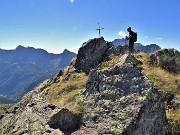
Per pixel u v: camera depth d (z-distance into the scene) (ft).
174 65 113.50
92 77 83.51
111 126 67.05
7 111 126.00
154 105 69.21
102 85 78.13
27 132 72.28
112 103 72.08
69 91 104.88
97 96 76.89
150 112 67.97
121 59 113.39
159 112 70.08
